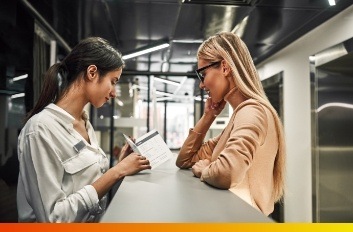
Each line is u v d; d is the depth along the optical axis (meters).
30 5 2.69
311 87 3.13
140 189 0.88
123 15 2.87
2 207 2.60
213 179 0.88
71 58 1.26
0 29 2.44
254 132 0.88
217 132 1.87
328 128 3.03
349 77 3.00
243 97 1.06
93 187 1.11
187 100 8.59
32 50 2.89
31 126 1.12
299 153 3.47
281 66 3.93
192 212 0.62
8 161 2.69
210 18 2.89
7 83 2.65
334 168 3.00
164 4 2.58
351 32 2.56
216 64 1.08
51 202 1.03
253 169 0.91
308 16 2.78
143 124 5.53
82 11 2.80
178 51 4.18
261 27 3.11
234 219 0.58
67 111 1.27
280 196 1.03
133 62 4.92
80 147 1.21
